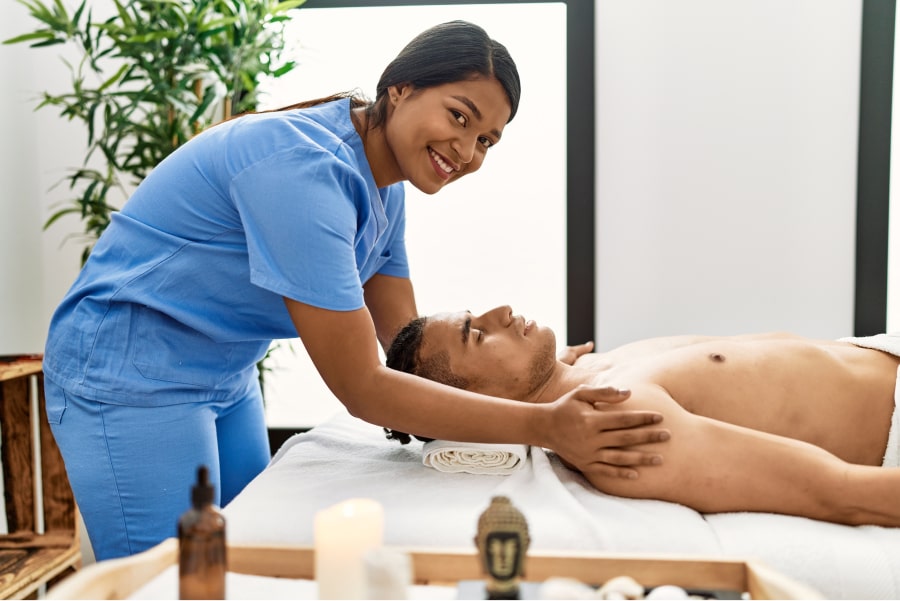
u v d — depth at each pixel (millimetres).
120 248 1130
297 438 1437
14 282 2080
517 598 684
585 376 1318
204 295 1112
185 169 1101
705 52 2107
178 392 1125
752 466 997
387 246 1489
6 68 2061
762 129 2105
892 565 879
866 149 2070
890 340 1331
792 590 641
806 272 2113
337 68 2254
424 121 1090
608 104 2139
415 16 2230
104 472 1079
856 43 2066
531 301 2281
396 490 1102
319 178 983
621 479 1025
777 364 1246
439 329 1299
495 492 1082
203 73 2018
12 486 1770
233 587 767
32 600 1698
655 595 692
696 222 2133
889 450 1205
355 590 647
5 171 2047
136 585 730
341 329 961
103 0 2191
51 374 1116
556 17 2205
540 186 2250
